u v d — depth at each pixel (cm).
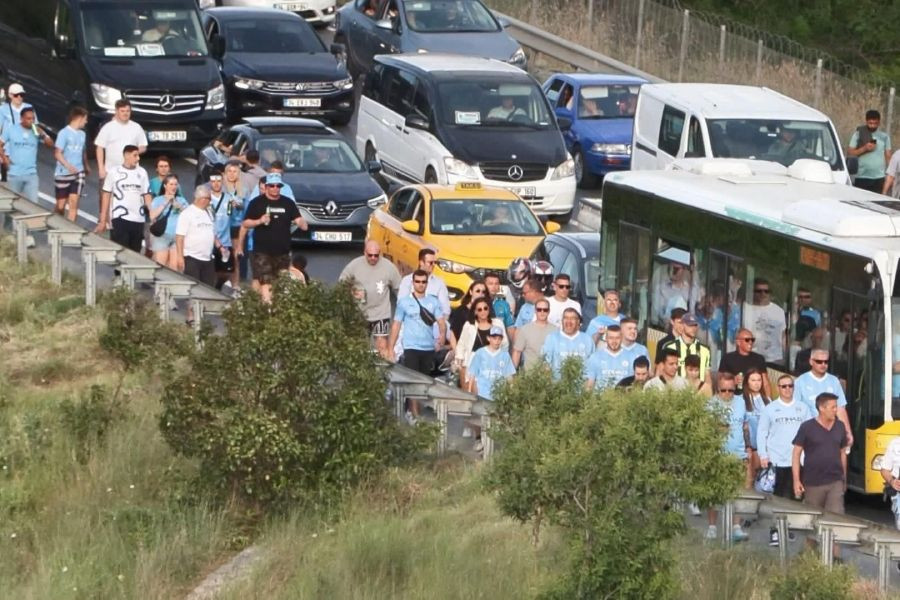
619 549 5303
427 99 11631
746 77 15175
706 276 8019
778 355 7519
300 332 6950
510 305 8831
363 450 7019
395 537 6341
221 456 6906
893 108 14375
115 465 7300
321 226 10606
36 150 9819
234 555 6644
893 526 7119
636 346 7381
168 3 12350
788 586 5725
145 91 11912
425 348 8056
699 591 5941
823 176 8444
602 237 8838
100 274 9450
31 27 12375
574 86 13025
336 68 13425
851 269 7100
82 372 8394
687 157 10744
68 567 6391
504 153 11319
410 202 10106
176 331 8006
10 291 9156
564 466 5306
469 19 14000
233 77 13188
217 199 9212
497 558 6144
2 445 7525
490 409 6594
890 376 6988
